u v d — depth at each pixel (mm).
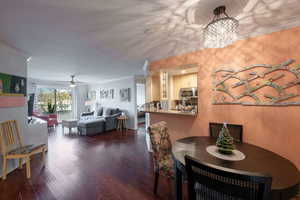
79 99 7512
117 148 3527
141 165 2604
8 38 1954
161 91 3312
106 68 3979
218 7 1320
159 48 2408
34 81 5902
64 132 5254
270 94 1847
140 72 4680
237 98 2098
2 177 2123
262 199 690
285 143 1765
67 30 1744
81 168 2479
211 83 2346
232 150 1370
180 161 1234
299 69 1662
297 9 1360
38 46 2254
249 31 1826
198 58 2488
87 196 1758
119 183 2035
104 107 6547
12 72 2387
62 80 6297
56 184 2004
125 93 5855
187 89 3477
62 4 1246
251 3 1268
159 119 3127
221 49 2240
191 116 2604
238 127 1958
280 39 1768
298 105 1688
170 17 1485
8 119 2316
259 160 1227
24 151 2189
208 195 969
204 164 821
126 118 5613
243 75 2041
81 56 2807
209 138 1938
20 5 1244
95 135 4805
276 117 1821
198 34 1878
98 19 1512
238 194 758
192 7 1318
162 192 1841
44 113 6449
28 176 2145
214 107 2318
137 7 1311
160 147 1893
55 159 2855
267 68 1856
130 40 2061
